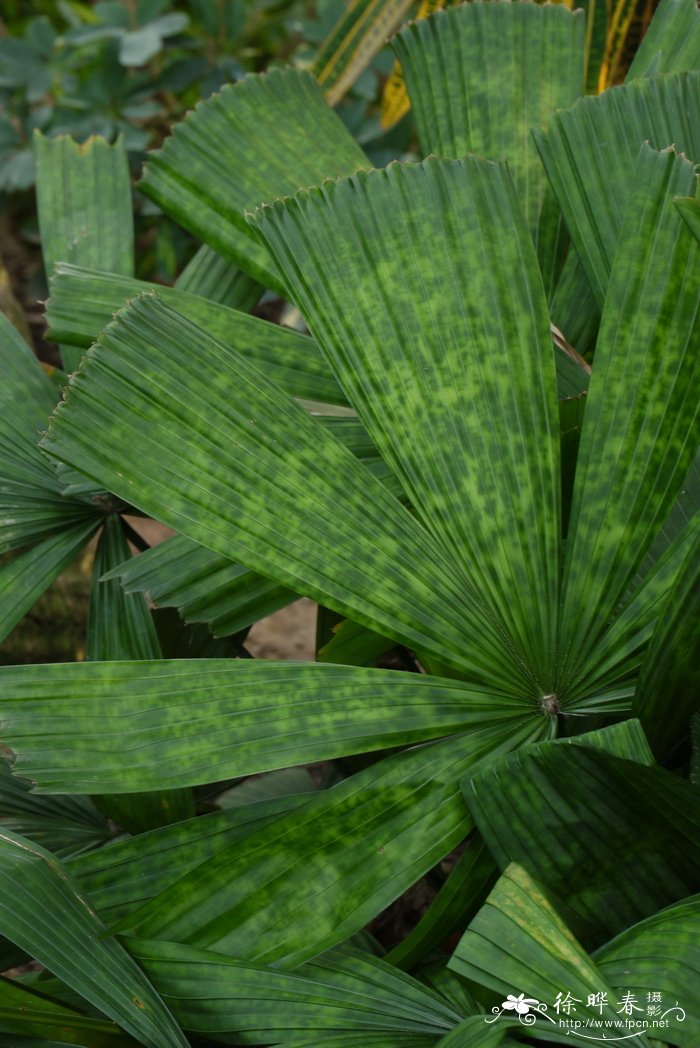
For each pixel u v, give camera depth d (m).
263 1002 0.72
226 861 0.73
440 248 0.79
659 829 0.72
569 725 0.80
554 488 0.77
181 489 0.75
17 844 0.75
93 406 0.75
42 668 0.73
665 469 0.77
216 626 0.82
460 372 0.78
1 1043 0.73
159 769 0.72
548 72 0.93
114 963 0.73
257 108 0.93
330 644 0.82
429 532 0.77
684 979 0.68
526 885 0.69
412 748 0.75
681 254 0.77
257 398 0.76
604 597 0.77
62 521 0.88
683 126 0.85
